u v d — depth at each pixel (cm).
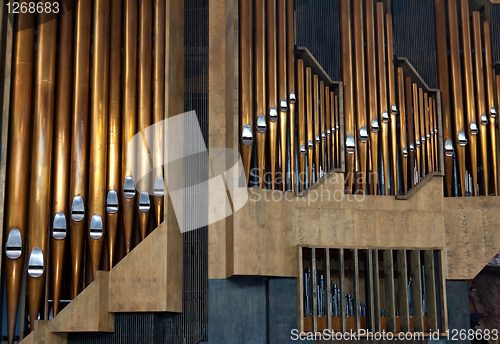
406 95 1019
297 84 995
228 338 897
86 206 915
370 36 1034
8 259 863
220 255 923
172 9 980
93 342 877
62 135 914
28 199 895
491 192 1009
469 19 1071
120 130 942
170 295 870
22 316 871
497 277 1127
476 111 1031
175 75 962
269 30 990
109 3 982
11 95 911
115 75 956
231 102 942
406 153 991
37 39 938
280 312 895
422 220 953
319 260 980
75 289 879
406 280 924
